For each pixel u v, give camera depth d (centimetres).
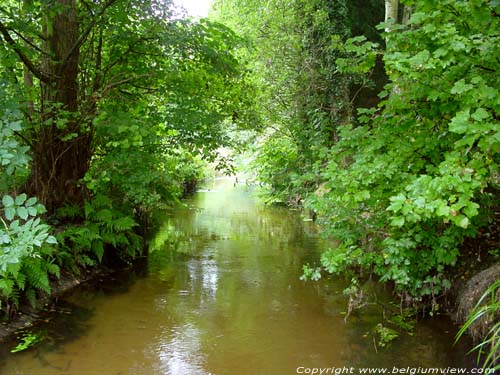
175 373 406
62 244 628
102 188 763
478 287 481
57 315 539
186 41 674
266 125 1196
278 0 1199
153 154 740
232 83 800
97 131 662
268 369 417
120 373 404
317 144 1043
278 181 1358
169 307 574
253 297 615
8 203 391
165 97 750
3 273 459
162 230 1126
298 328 510
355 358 437
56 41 651
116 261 774
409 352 448
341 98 1141
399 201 338
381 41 1217
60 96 651
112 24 665
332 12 1160
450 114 421
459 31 376
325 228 668
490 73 372
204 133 733
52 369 409
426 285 539
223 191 2255
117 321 525
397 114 473
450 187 317
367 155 457
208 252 884
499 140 293
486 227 558
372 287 638
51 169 673
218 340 477
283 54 1181
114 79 720
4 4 671
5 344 457
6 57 547
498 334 409
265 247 930
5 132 409
